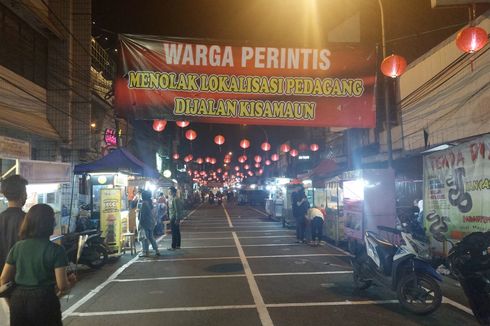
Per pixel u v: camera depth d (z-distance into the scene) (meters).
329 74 12.28
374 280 8.29
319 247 15.17
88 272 11.05
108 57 21.33
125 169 13.95
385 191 12.62
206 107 11.98
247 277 10.12
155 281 9.88
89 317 7.16
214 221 27.86
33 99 15.49
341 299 8.08
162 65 11.91
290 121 12.14
